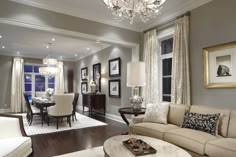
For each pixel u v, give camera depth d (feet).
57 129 16.03
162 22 14.82
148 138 8.16
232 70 9.94
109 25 15.26
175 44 13.07
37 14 11.84
